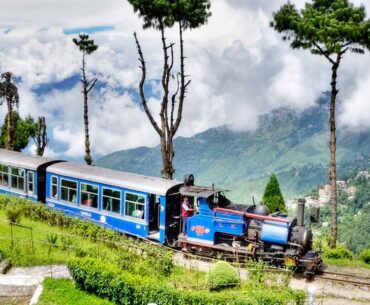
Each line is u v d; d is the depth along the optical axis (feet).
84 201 92.12
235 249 74.28
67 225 85.20
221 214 75.66
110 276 59.62
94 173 91.61
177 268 71.61
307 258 70.03
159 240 80.64
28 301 59.77
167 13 96.78
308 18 79.15
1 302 59.36
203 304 54.95
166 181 83.87
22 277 62.39
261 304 54.54
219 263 63.82
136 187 83.10
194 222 78.18
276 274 66.80
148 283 58.65
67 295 59.62
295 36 82.23
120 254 70.13
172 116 104.06
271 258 71.36
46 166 102.83
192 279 66.90
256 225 74.23
